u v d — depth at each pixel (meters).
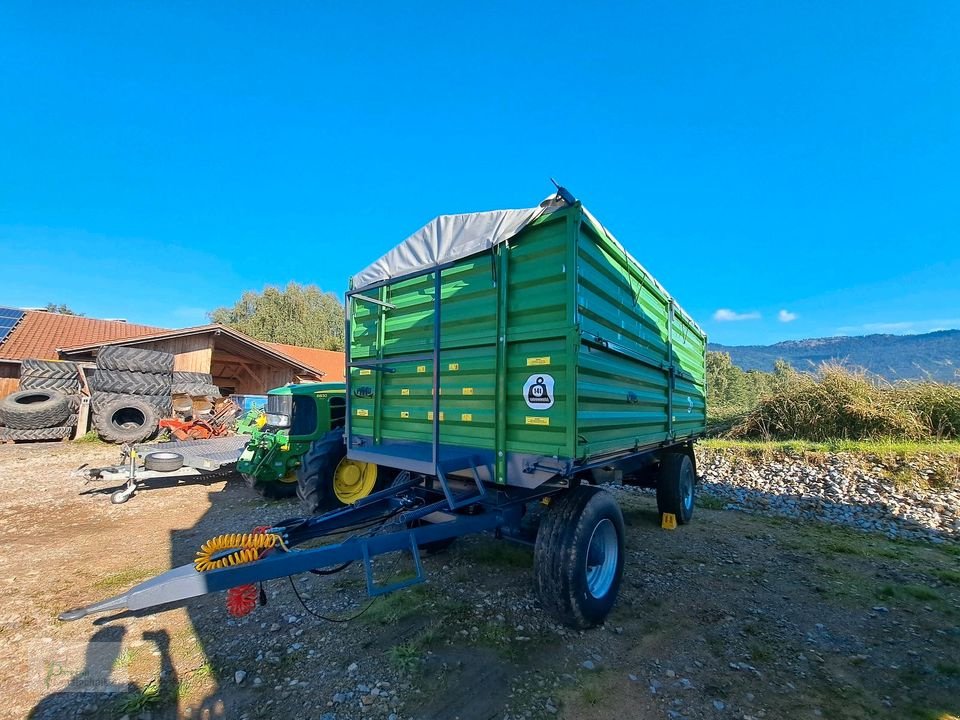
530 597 3.66
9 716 2.33
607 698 2.50
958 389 9.30
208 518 5.86
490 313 3.30
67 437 12.91
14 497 6.83
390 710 2.39
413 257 3.72
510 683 2.62
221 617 3.32
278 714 2.36
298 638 3.05
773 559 4.69
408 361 3.75
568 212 2.89
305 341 34.00
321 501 5.56
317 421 7.02
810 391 10.36
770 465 8.15
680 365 5.82
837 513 6.41
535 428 3.01
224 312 37.50
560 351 2.89
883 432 9.23
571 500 3.23
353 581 3.95
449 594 3.69
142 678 2.63
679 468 5.80
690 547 5.05
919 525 5.84
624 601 3.68
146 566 4.23
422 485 3.99
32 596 3.63
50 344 16.48
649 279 4.49
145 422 12.20
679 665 2.82
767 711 2.41
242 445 8.45
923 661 2.89
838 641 3.12
